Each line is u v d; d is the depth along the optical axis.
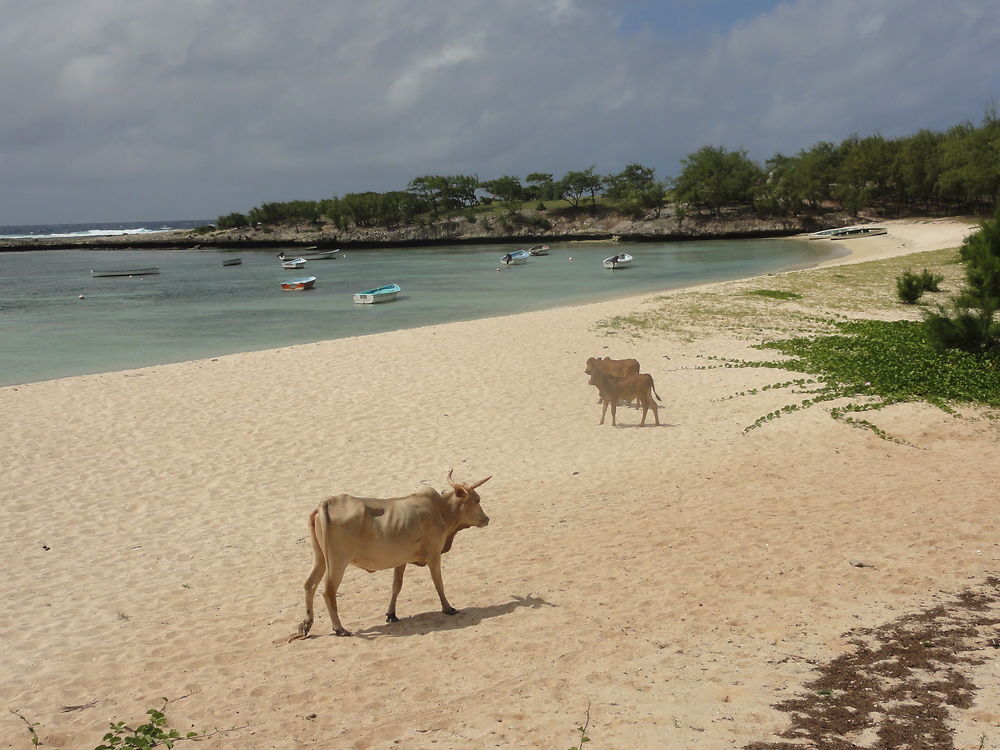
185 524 11.38
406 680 6.53
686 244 106.88
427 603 8.52
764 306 32.53
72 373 26.05
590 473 13.76
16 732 5.77
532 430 16.44
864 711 5.63
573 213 141.25
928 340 22.47
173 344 31.83
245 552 10.34
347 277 66.19
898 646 6.77
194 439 15.58
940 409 16.70
